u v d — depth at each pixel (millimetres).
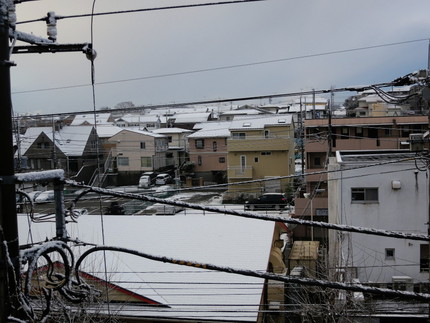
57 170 3150
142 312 8586
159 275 9961
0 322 2639
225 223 13344
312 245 15594
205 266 3102
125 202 24547
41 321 3004
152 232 12734
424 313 8797
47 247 2891
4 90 2715
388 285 11508
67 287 3197
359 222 12109
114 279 9523
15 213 2771
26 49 3361
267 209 22891
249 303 8805
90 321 7309
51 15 3334
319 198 19781
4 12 2705
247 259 10703
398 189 11938
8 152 2734
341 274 10109
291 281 2994
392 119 22734
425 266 11805
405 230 11969
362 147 22828
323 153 23031
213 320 8375
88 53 3393
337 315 8930
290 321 11039
